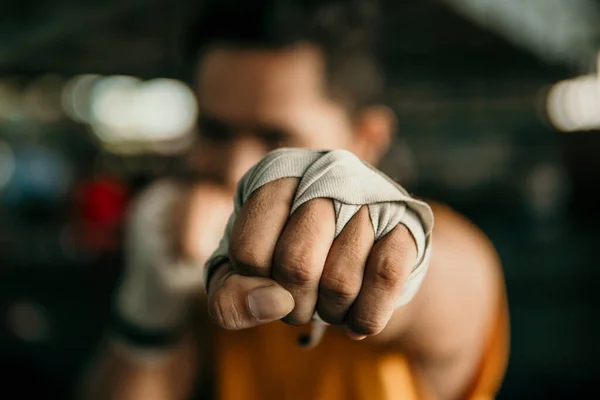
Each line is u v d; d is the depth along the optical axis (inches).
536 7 254.7
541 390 153.3
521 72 303.9
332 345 38.4
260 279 17.8
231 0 46.8
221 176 45.9
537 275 273.9
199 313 45.7
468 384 40.9
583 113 427.8
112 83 462.0
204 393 48.3
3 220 374.3
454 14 240.8
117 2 223.1
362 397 37.8
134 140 483.2
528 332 200.5
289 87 45.9
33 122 470.6
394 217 18.6
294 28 46.1
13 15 234.4
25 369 125.7
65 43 247.0
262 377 41.3
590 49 281.0
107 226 288.4
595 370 165.0
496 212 434.9
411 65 292.4
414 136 462.6
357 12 49.3
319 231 18.0
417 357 38.2
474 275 38.3
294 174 19.0
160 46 248.8
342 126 48.9
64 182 419.5
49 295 237.3
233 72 46.3
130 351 46.0
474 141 470.0
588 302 233.8
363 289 17.9
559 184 419.5
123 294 47.5
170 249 44.2
